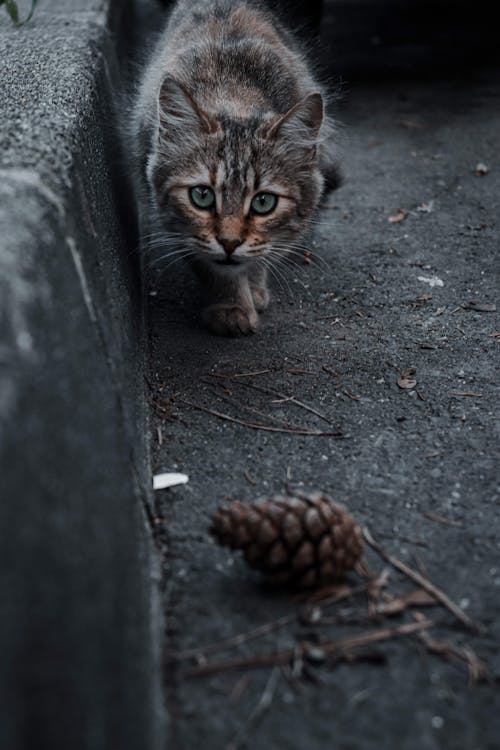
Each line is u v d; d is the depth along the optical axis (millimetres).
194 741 666
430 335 959
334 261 1069
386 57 1595
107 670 562
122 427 733
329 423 866
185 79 971
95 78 993
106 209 874
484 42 1668
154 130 951
